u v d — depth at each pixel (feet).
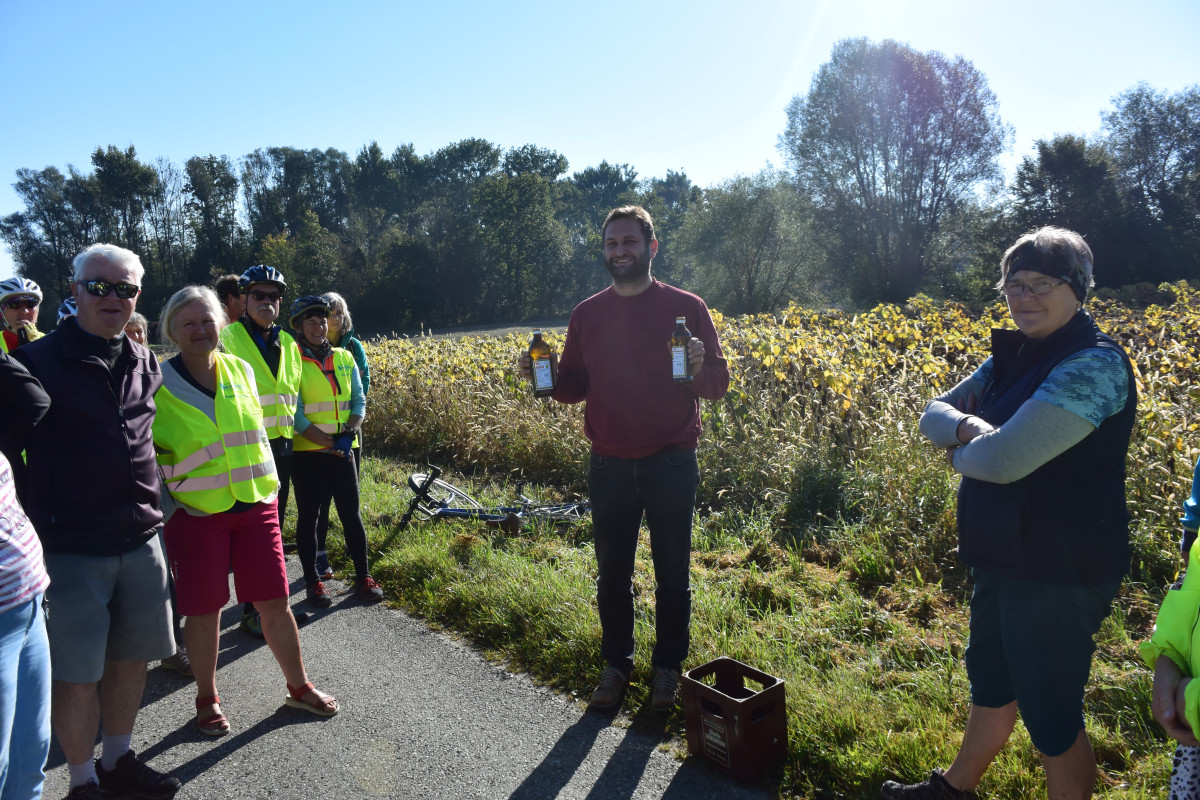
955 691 11.16
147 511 9.93
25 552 7.80
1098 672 11.52
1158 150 168.66
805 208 157.69
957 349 29.48
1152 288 95.76
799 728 10.54
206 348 11.30
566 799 9.67
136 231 233.96
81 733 9.49
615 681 11.93
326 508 18.19
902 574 16.02
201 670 11.46
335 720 11.80
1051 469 7.39
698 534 19.02
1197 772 6.06
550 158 292.81
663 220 247.09
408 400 33.91
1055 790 7.77
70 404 9.35
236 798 9.95
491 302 219.41
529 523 20.38
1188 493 16.03
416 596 16.44
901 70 147.64
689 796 9.66
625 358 11.98
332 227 269.85
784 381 26.08
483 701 12.21
